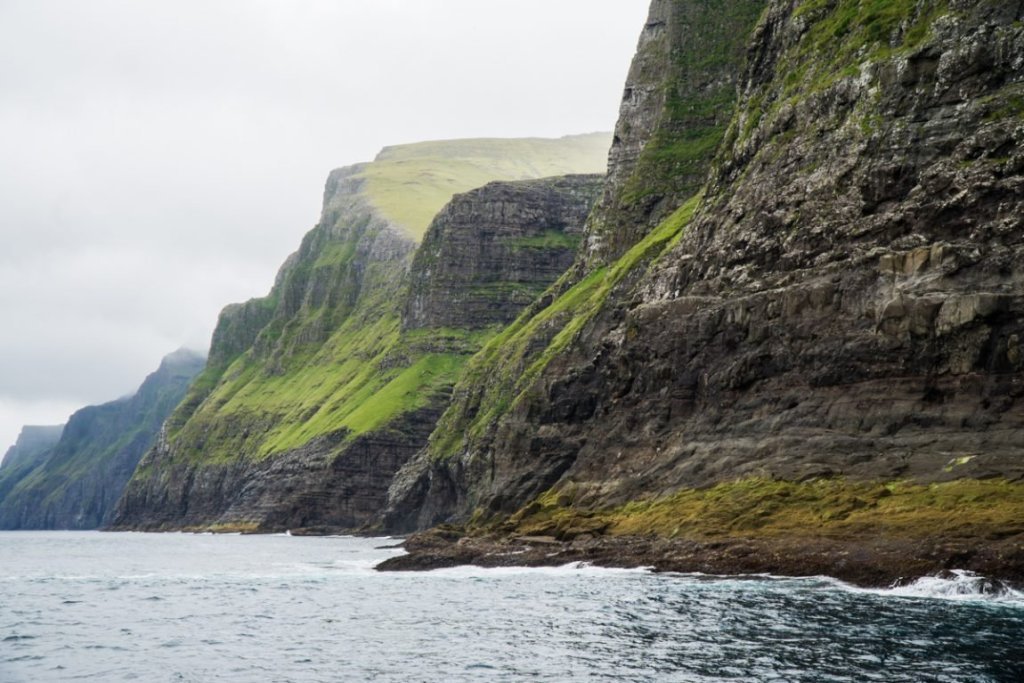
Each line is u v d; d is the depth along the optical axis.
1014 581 66.19
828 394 95.19
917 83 102.06
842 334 95.81
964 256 89.00
